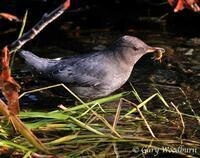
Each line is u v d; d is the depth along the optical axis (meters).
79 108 10.38
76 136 9.75
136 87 12.91
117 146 9.68
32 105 11.77
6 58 8.88
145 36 16.84
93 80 11.95
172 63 14.45
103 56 12.12
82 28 17.72
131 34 17.08
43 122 9.97
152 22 18.09
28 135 8.85
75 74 12.00
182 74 13.69
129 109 11.50
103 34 17.12
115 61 12.04
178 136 10.27
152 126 10.66
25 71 13.71
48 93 12.45
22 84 12.93
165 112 11.41
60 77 12.06
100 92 12.12
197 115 11.26
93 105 10.45
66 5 10.05
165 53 15.20
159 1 18.75
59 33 17.20
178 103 11.91
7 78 8.90
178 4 13.25
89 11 18.94
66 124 10.19
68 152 9.38
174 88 12.78
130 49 12.00
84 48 15.85
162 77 13.53
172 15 18.20
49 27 17.66
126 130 10.36
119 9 19.09
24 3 18.23
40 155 9.00
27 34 10.45
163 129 10.55
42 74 12.29
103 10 19.05
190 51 15.38
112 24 18.02
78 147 9.58
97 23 18.14
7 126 9.91
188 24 17.78
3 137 9.67
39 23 10.27
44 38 16.78
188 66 14.20
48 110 11.55
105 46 16.00
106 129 10.25
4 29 17.39
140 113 10.35
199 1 13.82
